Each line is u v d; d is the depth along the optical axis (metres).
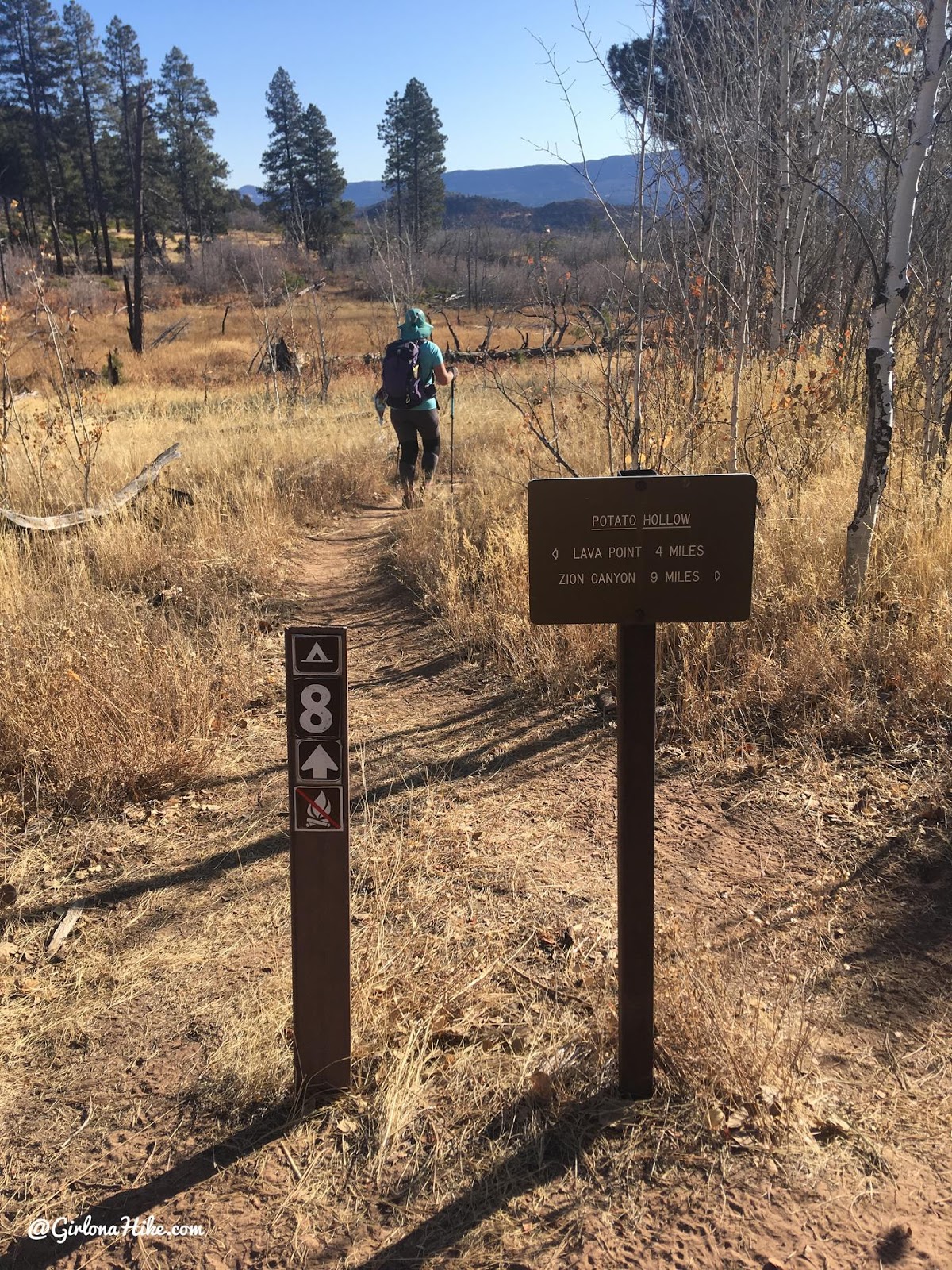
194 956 3.06
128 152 71.94
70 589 5.90
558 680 4.97
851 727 4.04
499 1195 2.18
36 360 26.84
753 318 8.98
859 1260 1.98
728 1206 2.12
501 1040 2.64
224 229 88.69
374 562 8.07
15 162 73.31
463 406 16.31
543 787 4.11
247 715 4.96
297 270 57.09
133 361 34.56
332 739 2.27
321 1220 2.14
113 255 77.12
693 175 6.23
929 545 5.01
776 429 7.34
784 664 4.53
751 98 6.41
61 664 4.50
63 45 74.88
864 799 3.66
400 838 3.71
